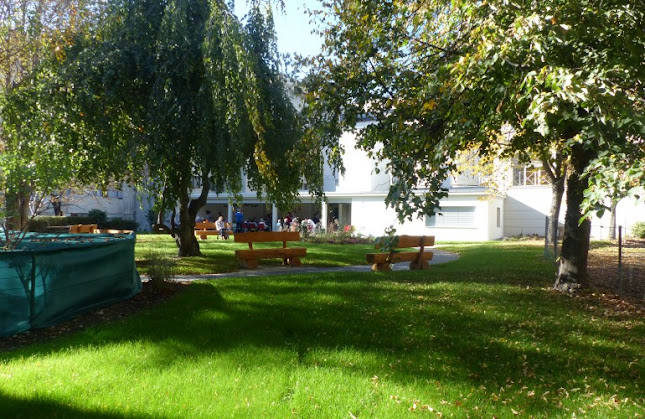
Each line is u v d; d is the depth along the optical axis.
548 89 5.44
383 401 4.57
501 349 6.08
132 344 5.84
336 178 31.59
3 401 4.29
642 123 4.49
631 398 4.77
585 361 5.78
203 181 13.79
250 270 12.55
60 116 10.43
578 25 5.67
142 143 11.30
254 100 10.75
